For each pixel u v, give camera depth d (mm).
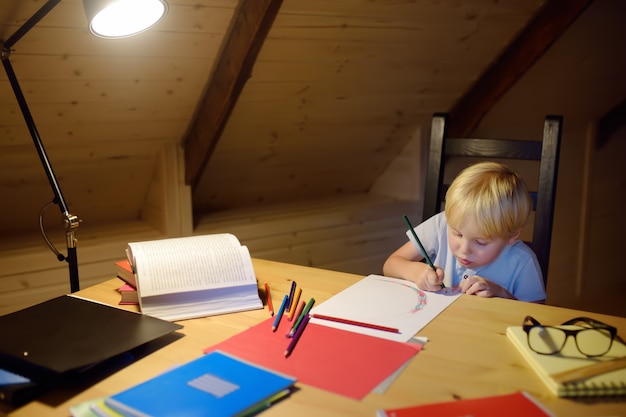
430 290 1301
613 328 988
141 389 853
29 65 1718
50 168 1376
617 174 3566
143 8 1220
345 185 3109
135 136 2207
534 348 971
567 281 3459
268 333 1084
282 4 1850
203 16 1810
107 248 2229
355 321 1123
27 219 2344
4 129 1930
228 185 2709
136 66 1886
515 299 1374
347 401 843
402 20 2170
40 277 2105
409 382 895
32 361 916
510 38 2564
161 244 1318
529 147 1704
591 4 2482
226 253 1296
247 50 1877
